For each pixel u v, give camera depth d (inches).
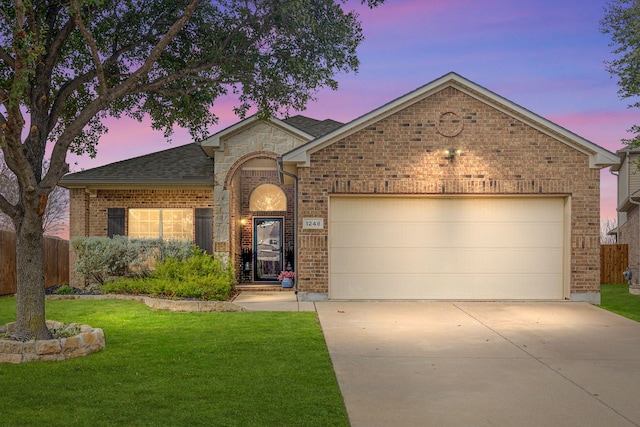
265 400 231.8
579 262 533.3
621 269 844.0
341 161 528.4
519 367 300.5
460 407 233.0
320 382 259.9
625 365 306.5
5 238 583.8
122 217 670.5
